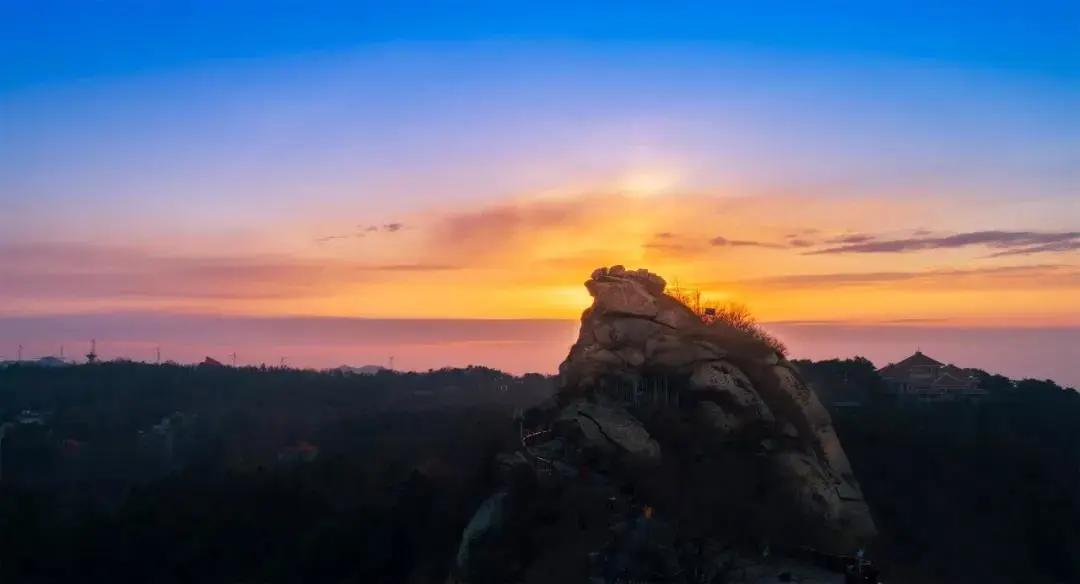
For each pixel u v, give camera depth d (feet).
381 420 524.52
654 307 279.49
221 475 384.27
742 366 268.21
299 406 654.12
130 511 330.54
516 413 330.54
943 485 287.48
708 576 188.14
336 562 267.18
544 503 214.48
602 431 235.40
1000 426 384.47
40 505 358.02
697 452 236.43
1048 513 286.05
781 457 236.84
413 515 266.16
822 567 203.31
